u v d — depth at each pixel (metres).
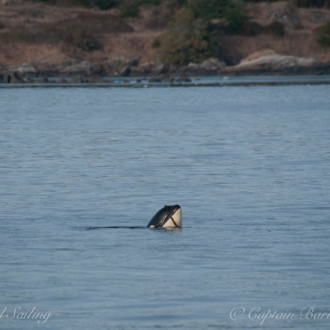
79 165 90.19
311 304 37.91
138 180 79.25
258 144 110.62
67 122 151.38
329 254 47.56
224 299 38.66
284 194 70.19
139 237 52.91
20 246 50.03
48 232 54.56
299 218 59.38
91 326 34.97
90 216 60.69
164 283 41.31
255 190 72.44
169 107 194.88
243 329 34.66
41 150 104.81
